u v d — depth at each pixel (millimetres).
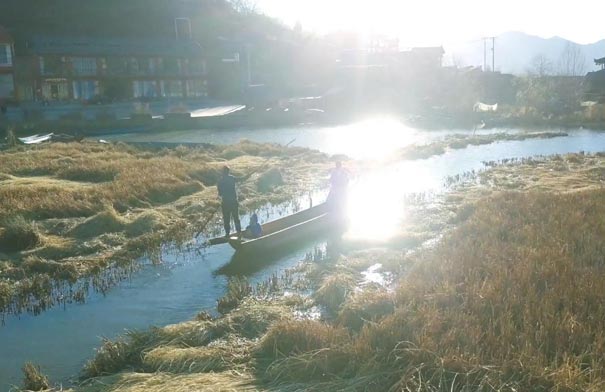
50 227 16609
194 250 15188
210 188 22781
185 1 93875
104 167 25094
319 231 16484
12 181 22391
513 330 7766
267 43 92062
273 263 14000
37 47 66562
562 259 10867
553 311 8352
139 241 15516
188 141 46844
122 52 70500
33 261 13586
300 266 13258
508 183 23688
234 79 81062
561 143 42250
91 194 19781
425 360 7141
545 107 64688
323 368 7359
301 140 46875
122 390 7324
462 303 9125
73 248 14945
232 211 15297
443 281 10086
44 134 48094
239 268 13680
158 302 11602
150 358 8453
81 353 9383
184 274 13312
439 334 7957
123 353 8797
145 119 56250
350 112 70000
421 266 11578
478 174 26750
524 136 46250
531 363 6828
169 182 22422
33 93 64312
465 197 20859
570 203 16625
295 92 81938
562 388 6324
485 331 7871
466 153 36844
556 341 7441
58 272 13258
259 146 36531
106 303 11578
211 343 8922
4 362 9102
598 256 11336
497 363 6910
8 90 61844
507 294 9133
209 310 11062
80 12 83750
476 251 12047
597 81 74625
